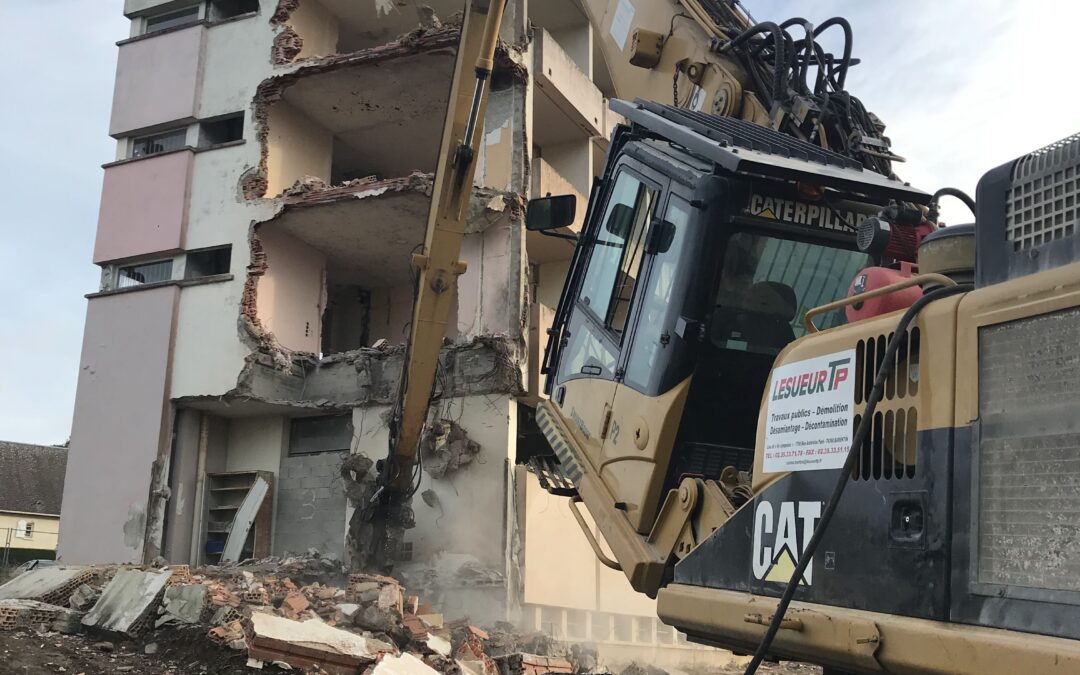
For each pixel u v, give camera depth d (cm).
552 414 689
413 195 1817
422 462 1675
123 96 2148
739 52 783
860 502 349
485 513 1642
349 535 1566
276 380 1909
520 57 1881
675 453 529
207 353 1917
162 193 2045
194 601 922
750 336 546
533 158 2245
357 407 1836
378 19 2211
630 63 870
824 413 379
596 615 1736
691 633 450
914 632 312
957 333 321
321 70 1944
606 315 633
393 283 2361
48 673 780
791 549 383
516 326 1738
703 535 471
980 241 331
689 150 582
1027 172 316
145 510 1877
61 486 6012
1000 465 297
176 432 1936
